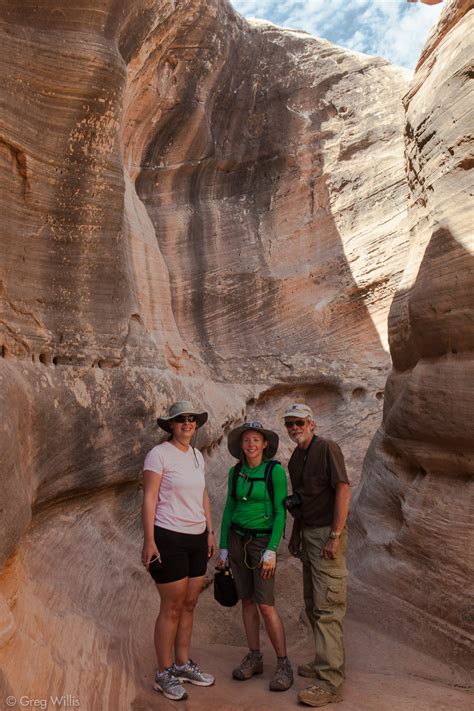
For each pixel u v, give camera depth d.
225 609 5.59
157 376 6.13
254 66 10.44
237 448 4.44
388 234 10.06
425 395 5.12
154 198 9.54
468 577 4.52
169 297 7.99
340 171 10.53
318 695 3.90
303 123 10.65
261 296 9.97
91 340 5.15
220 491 7.14
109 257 5.29
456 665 4.46
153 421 5.78
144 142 9.27
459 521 4.70
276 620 4.16
